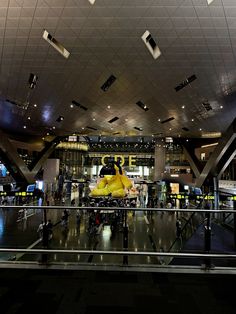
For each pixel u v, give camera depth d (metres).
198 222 8.01
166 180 37.59
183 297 2.54
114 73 14.14
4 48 11.58
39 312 2.31
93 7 9.07
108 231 11.49
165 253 2.82
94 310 2.35
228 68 12.92
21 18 9.64
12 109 21.25
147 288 2.67
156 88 16.11
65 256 3.24
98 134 35.97
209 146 37.88
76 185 49.31
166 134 34.53
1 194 23.38
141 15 9.44
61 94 17.45
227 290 2.65
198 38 10.62
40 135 36.84
